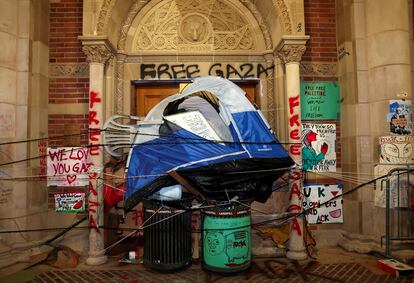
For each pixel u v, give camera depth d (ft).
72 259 14.01
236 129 12.62
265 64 17.61
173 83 17.74
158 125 12.89
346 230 16.62
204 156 11.93
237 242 12.62
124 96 17.19
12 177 14.58
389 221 14.24
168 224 12.77
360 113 16.08
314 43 17.44
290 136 15.11
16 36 15.11
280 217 15.37
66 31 16.97
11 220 14.49
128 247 15.34
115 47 16.56
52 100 16.71
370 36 15.97
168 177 11.86
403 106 15.20
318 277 12.55
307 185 16.67
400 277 12.41
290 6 15.16
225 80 13.55
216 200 12.58
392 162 15.01
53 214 16.16
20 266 13.75
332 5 17.69
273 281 12.25
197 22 17.69
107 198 14.74
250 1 17.60
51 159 16.28
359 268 13.38
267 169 12.29
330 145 17.06
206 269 13.00
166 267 12.77
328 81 17.31
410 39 17.07
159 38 17.57
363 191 15.85
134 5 17.35
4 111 14.44
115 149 13.85
